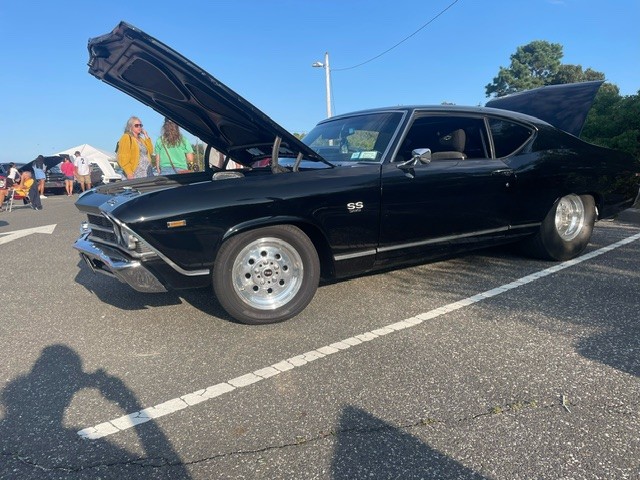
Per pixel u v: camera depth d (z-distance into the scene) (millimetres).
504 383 2449
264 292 3270
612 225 6766
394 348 2898
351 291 3990
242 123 3672
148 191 3203
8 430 2205
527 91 5543
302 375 2611
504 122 4340
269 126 3256
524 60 56250
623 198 5230
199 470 1895
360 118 4230
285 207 3135
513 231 4297
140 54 3135
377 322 3316
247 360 2818
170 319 3518
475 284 4090
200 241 2973
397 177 3555
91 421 2260
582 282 4059
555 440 1992
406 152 3891
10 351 3086
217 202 2977
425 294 3871
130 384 2598
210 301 3865
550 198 4422
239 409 2311
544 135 4496
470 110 4184
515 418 2150
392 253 3652
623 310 3387
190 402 2391
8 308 3959
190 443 2064
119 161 7066
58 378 2695
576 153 4629
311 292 3363
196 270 3033
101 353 3000
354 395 2391
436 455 1931
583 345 2848
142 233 2846
